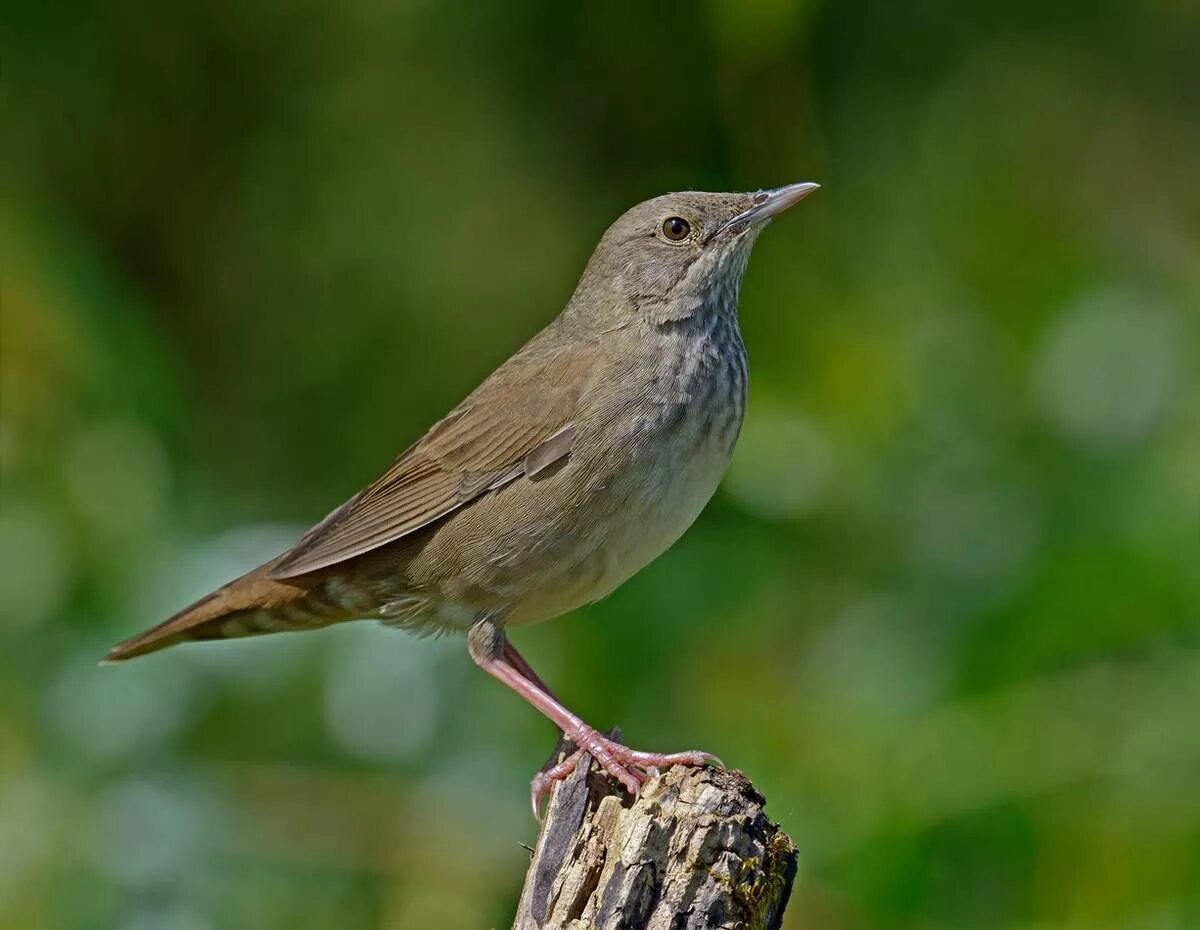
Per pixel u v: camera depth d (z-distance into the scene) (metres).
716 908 7.14
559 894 7.30
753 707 12.07
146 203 14.77
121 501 12.06
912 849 11.14
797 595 12.57
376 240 14.42
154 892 10.96
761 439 12.70
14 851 10.98
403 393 14.31
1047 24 14.44
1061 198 14.40
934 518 12.44
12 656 11.54
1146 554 11.46
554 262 14.23
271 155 14.66
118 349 12.53
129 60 14.50
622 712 12.10
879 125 14.03
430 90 14.41
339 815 11.54
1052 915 11.00
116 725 11.33
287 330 14.59
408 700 11.63
